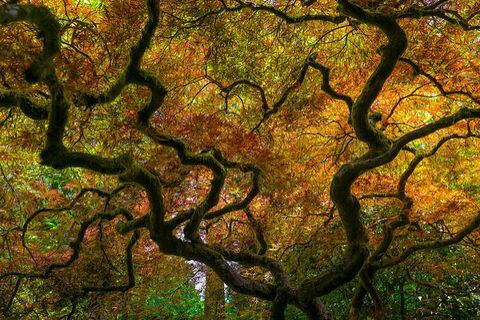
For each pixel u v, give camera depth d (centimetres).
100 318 870
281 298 577
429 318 952
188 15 604
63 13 568
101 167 415
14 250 816
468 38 666
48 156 398
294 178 730
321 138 797
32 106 407
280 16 607
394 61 509
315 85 707
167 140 510
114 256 817
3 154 659
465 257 918
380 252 708
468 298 962
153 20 415
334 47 706
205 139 611
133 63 435
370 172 761
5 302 782
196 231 561
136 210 786
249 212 715
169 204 746
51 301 792
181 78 665
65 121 382
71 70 448
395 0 572
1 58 387
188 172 646
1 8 301
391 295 1033
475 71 666
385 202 870
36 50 412
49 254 821
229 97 704
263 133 714
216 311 1054
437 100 752
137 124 493
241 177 716
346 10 483
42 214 782
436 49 641
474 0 634
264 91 712
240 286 575
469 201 766
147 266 859
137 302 928
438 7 634
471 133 662
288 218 866
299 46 686
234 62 659
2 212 747
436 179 778
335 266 558
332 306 1009
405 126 803
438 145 674
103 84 527
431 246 677
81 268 774
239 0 598
